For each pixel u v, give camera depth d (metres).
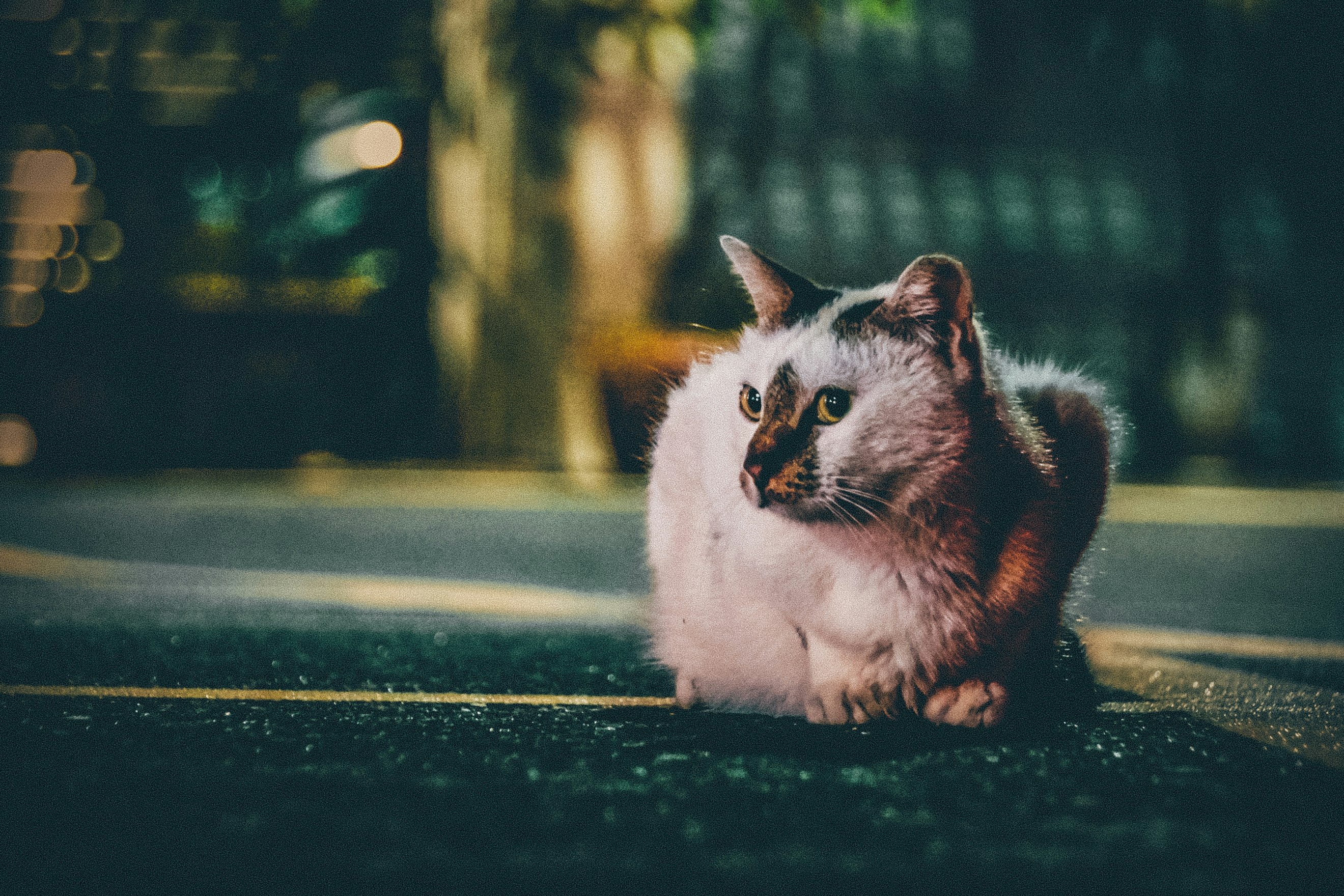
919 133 14.61
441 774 1.72
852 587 2.03
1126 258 14.64
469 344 12.76
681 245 12.07
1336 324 14.87
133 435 13.12
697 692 2.31
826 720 2.10
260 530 7.15
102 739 1.96
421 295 13.16
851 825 1.46
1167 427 14.87
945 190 14.50
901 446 1.98
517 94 10.26
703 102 13.24
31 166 12.86
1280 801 1.59
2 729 2.04
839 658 2.08
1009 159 14.79
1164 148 14.98
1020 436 2.07
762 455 2.03
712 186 12.73
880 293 2.21
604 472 11.72
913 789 1.64
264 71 9.61
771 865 1.31
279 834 1.41
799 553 2.05
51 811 1.51
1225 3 9.76
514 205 12.59
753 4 10.18
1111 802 1.58
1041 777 1.72
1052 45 7.32
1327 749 1.94
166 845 1.37
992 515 2.01
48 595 4.41
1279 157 12.95
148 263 13.00
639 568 5.54
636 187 12.75
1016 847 1.37
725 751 1.89
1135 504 9.87
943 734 2.04
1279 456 15.10
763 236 13.50
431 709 2.28
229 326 13.16
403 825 1.45
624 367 8.98
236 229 13.19
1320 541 7.05
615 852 1.35
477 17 10.00
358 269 13.25
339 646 3.19
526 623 3.70
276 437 13.28
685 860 1.32
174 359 13.15
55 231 12.86
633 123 12.73
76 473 12.50
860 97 14.50
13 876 1.27
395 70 10.56
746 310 2.65
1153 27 6.71
